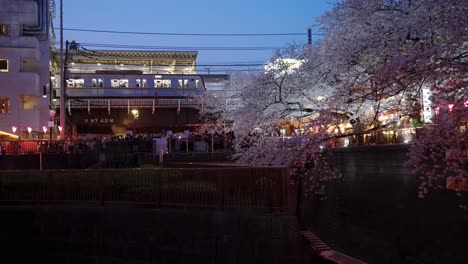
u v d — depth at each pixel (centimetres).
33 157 2816
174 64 7900
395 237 994
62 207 1590
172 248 1362
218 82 7075
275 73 1595
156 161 3212
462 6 785
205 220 1309
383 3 1077
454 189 796
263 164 1496
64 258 1559
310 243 1288
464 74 747
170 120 6269
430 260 873
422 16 888
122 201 1524
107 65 7625
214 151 3447
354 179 1183
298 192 1447
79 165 2994
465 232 784
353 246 1177
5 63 3975
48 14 4391
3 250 1631
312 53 1544
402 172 967
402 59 812
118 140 3534
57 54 5388
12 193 1714
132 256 1441
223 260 1259
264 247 1199
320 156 1310
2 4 4025
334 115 1178
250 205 1262
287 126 1694
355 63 1137
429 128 759
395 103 1081
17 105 3959
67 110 5866
